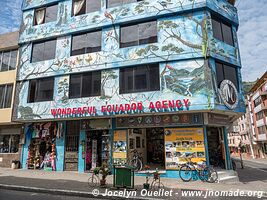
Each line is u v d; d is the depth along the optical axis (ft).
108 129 46.39
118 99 43.52
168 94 40.16
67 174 43.62
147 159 53.11
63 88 49.11
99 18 48.88
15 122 54.80
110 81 45.06
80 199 26.14
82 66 48.19
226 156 43.11
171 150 40.40
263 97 131.95
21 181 35.29
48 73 51.31
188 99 38.68
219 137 45.73
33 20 56.70
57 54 51.47
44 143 53.31
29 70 53.72
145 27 45.34
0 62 61.26
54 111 48.47
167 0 43.83
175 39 41.83
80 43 50.44
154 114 41.98
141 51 43.78
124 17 46.62
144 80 42.93
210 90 37.70
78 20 51.01
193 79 39.22
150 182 34.91
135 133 48.44
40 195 27.91
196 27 41.04
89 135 49.26
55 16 54.70
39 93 51.85
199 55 39.58
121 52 45.32
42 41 54.85
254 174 50.72
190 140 39.65
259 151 155.63
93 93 46.39
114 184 29.71
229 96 40.04
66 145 49.83
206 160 38.04
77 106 46.75
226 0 46.96
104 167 31.86
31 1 58.13
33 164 52.34
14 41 59.72
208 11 41.70
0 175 42.09
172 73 40.75
